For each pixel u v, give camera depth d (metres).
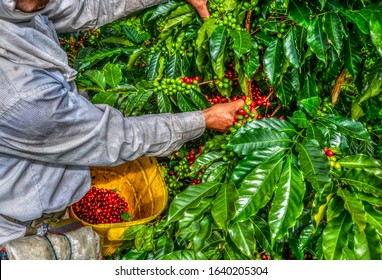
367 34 1.75
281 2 1.71
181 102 2.03
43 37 1.58
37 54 1.50
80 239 1.84
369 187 1.48
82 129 1.60
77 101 1.60
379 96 2.00
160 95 2.06
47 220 1.83
